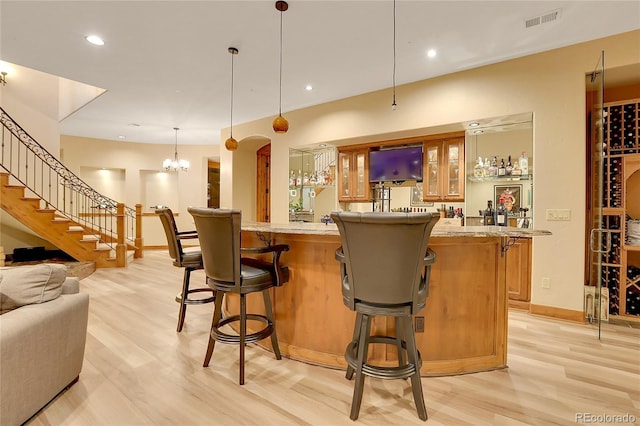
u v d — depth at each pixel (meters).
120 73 4.06
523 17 2.81
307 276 2.38
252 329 2.72
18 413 1.52
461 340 2.24
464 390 2.01
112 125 6.59
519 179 4.00
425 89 4.14
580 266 3.21
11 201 4.87
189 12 2.79
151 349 2.53
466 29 3.01
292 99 4.96
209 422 1.68
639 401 1.89
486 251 2.27
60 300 1.87
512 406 1.84
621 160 3.32
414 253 1.61
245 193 7.03
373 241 1.61
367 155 5.27
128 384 2.02
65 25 2.98
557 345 2.68
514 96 3.55
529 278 3.57
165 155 8.62
